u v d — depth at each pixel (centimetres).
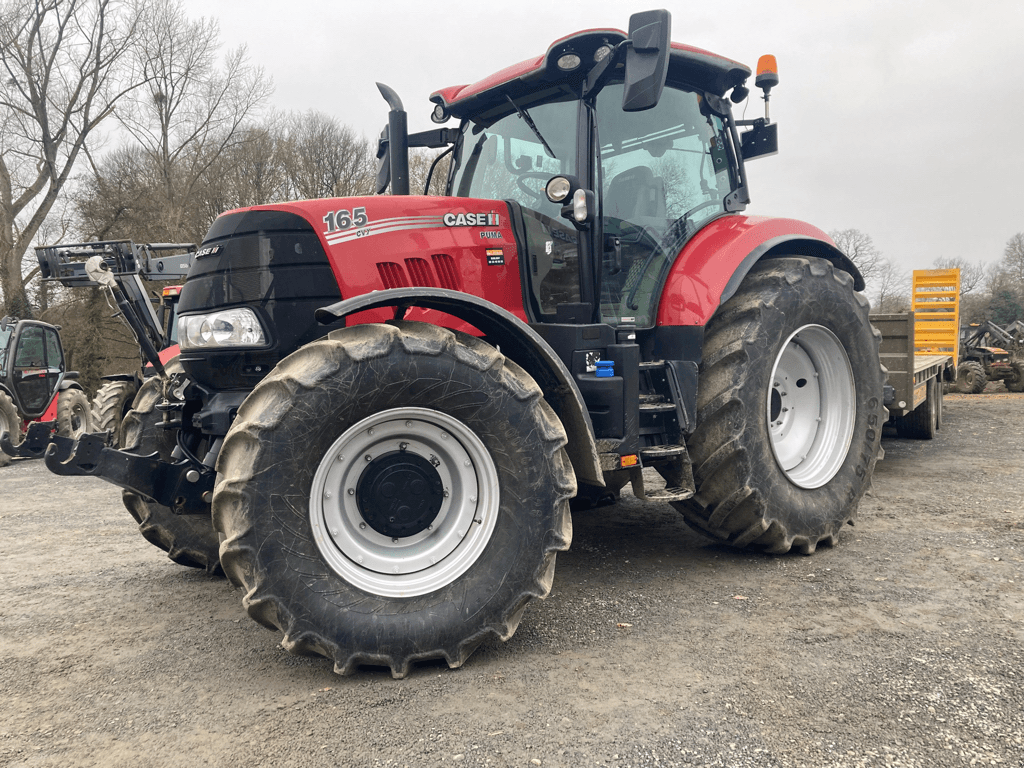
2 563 399
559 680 231
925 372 695
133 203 2177
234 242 284
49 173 2034
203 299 289
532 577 250
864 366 392
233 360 287
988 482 516
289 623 226
